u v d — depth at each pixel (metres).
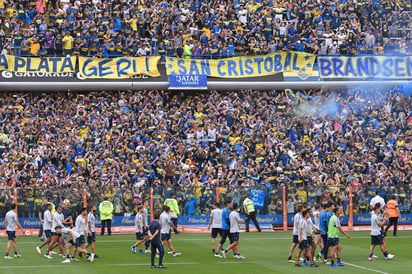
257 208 59.72
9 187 58.25
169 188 58.75
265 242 51.25
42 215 51.53
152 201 58.44
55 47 71.31
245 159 66.19
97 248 47.62
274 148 66.25
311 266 39.50
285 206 60.06
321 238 41.81
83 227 41.44
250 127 69.12
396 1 80.88
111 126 67.75
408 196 61.44
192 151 65.50
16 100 68.06
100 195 57.69
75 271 37.12
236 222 42.47
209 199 59.16
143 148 64.31
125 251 46.00
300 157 66.88
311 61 74.94
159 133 66.81
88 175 62.19
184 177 62.72
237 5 78.94
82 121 67.25
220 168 63.62
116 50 72.88
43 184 59.06
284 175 63.91
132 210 58.34
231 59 74.06
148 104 69.19
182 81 71.81
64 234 40.75
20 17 73.75
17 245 49.03
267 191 59.91
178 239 53.59
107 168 61.97
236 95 72.44
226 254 44.78
